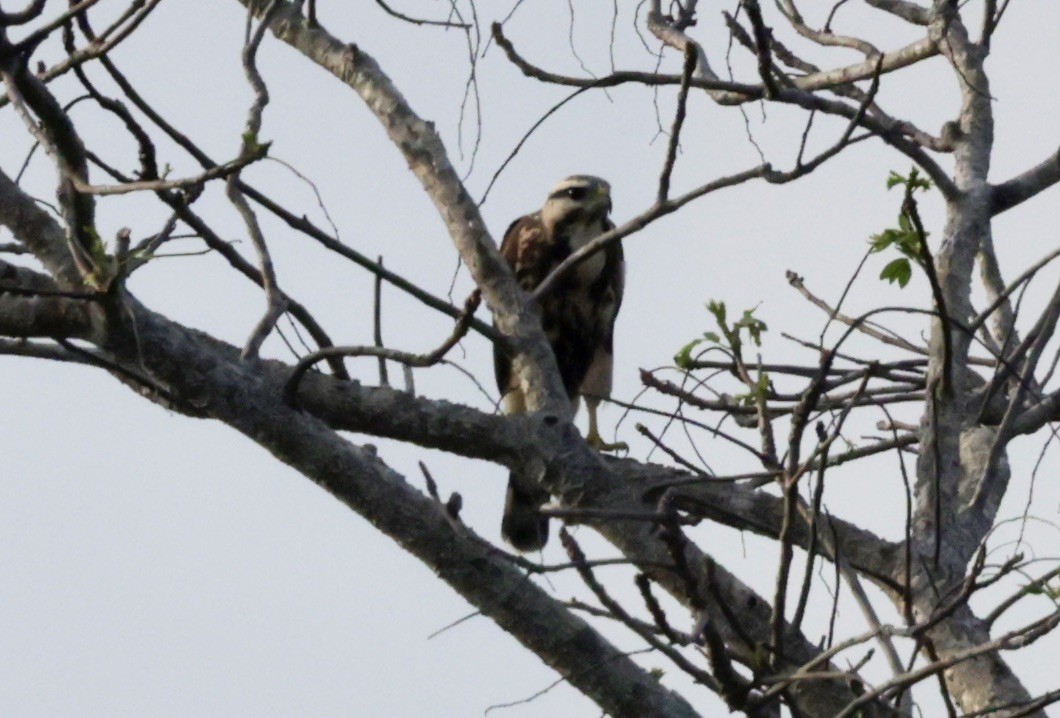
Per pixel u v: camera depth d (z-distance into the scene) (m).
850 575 7.91
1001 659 9.68
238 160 8.28
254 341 9.78
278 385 10.20
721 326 8.62
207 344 10.45
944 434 10.65
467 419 10.69
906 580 8.22
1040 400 11.54
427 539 9.70
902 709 7.79
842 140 9.45
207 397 9.61
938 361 11.13
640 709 9.40
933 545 10.27
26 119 8.73
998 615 9.88
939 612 8.38
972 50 12.64
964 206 11.91
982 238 12.09
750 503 11.05
